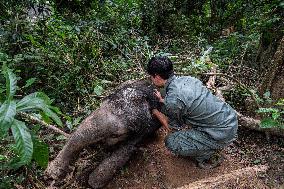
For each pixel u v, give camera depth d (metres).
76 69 4.79
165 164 3.96
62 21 5.47
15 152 3.43
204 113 3.60
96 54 5.15
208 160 3.99
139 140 3.81
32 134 2.73
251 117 4.52
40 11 5.02
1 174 3.45
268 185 3.76
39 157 2.75
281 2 4.98
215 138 3.68
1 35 4.57
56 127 4.32
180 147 3.78
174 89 3.55
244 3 6.36
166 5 6.82
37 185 3.59
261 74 5.18
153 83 3.81
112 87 4.91
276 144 4.27
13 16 4.69
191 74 4.61
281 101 4.05
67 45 5.10
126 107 3.59
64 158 3.65
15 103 2.53
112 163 3.71
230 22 6.77
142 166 3.96
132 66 5.16
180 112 3.58
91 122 3.56
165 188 3.78
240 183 3.73
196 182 3.73
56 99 4.69
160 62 3.54
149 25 6.86
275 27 5.15
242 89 4.70
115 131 3.56
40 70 4.75
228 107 3.79
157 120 3.88
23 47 4.82
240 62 5.54
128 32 6.14
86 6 5.96
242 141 4.36
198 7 6.91
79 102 4.72
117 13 6.42
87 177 3.85
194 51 5.77
